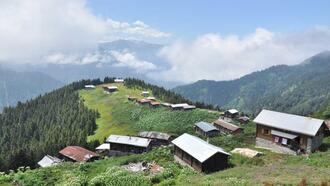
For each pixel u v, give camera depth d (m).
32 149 162.38
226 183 47.22
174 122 188.88
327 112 116.75
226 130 161.88
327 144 82.50
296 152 77.56
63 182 62.16
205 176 57.69
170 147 85.81
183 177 59.66
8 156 143.50
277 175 50.75
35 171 71.25
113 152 137.25
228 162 69.94
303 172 51.31
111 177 59.22
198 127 168.00
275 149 83.62
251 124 182.38
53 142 176.88
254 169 58.09
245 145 93.19
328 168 54.09
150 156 79.69
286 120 83.75
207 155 66.50
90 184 58.03
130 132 189.00
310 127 78.56
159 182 58.25
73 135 189.00
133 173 61.84
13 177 68.00
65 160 129.25
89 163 78.06
